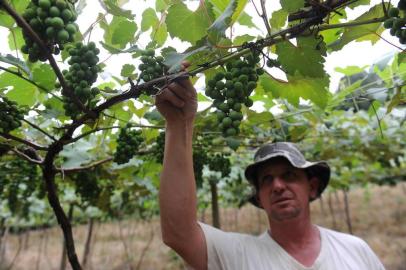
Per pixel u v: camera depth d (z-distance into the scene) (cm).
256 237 250
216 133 298
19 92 202
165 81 153
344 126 467
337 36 187
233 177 559
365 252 243
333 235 254
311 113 365
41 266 1166
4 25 170
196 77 209
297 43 155
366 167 892
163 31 204
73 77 150
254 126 321
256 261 229
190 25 171
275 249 235
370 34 175
